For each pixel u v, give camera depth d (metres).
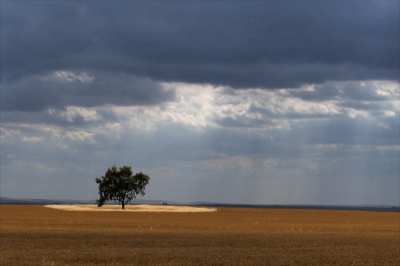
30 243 38.00
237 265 27.80
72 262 28.02
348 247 38.16
